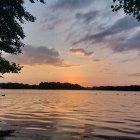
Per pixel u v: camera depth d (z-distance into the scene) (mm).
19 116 30859
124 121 27766
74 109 44562
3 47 18672
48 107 48750
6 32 17859
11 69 19750
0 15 17172
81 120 28031
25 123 24469
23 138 16875
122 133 19781
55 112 37906
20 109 42250
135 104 62594
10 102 64500
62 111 39938
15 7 17531
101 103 66062
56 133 19109
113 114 35844
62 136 17922
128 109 45625
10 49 18953
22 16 18266
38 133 18922
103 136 18344
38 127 22016
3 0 16906
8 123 24219
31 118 29000
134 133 19875
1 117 29281
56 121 26688
